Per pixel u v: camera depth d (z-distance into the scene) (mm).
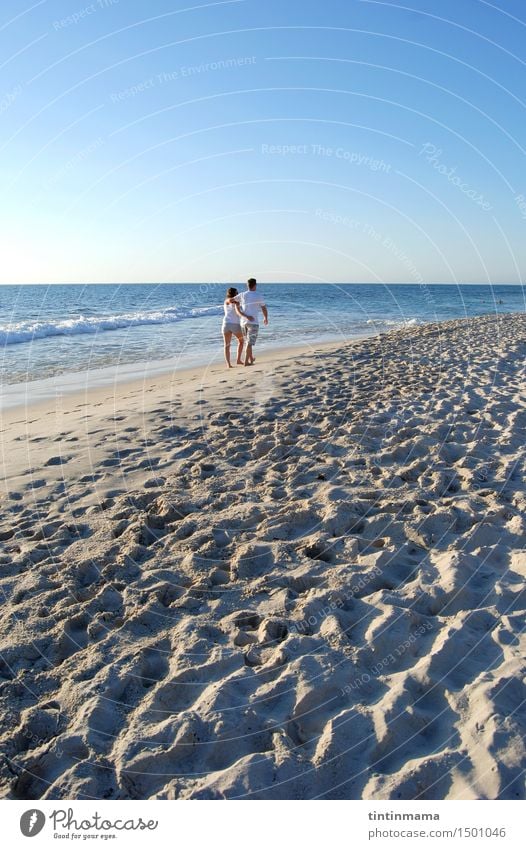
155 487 4961
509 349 12859
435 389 8461
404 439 6023
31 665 2871
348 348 13953
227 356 11648
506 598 3182
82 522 4324
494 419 6625
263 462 5488
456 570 3416
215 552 3834
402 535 3961
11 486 5074
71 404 8711
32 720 2512
